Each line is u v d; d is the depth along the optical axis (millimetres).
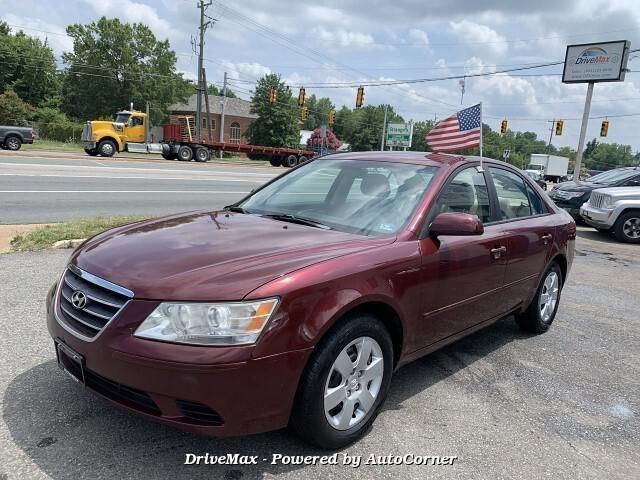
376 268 3074
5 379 3523
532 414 3666
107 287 2707
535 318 5172
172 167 27484
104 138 33031
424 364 4414
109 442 2936
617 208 12258
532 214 5008
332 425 2939
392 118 98750
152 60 75375
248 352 2498
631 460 3201
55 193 13664
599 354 4898
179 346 2465
